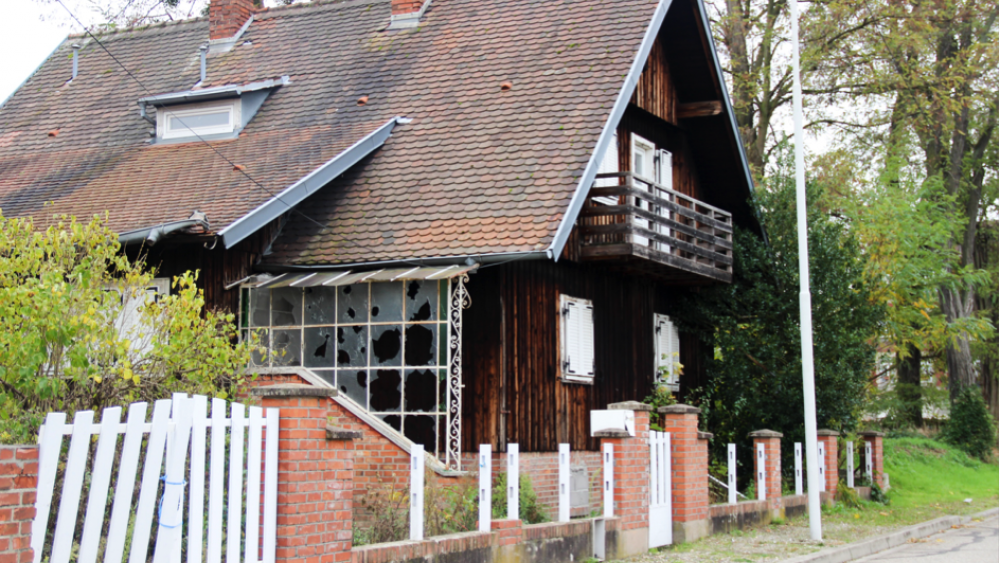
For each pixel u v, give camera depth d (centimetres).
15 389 771
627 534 1115
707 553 1164
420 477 866
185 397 638
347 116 1609
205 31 1997
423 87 1642
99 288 877
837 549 1230
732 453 1417
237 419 686
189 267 1370
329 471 751
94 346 873
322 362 1332
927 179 2881
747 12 2798
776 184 1911
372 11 1912
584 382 1509
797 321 1806
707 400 1817
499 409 1318
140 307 938
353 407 1166
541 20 1733
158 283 1373
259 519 709
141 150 1628
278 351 1341
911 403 3195
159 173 1507
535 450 1380
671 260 1547
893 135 2817
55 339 773
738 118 2856
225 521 687
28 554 519
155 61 1936
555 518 1398
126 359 848
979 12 2709
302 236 1395
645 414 1171
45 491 551
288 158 1483
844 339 1795
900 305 2606
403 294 1309
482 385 1330
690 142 1912
